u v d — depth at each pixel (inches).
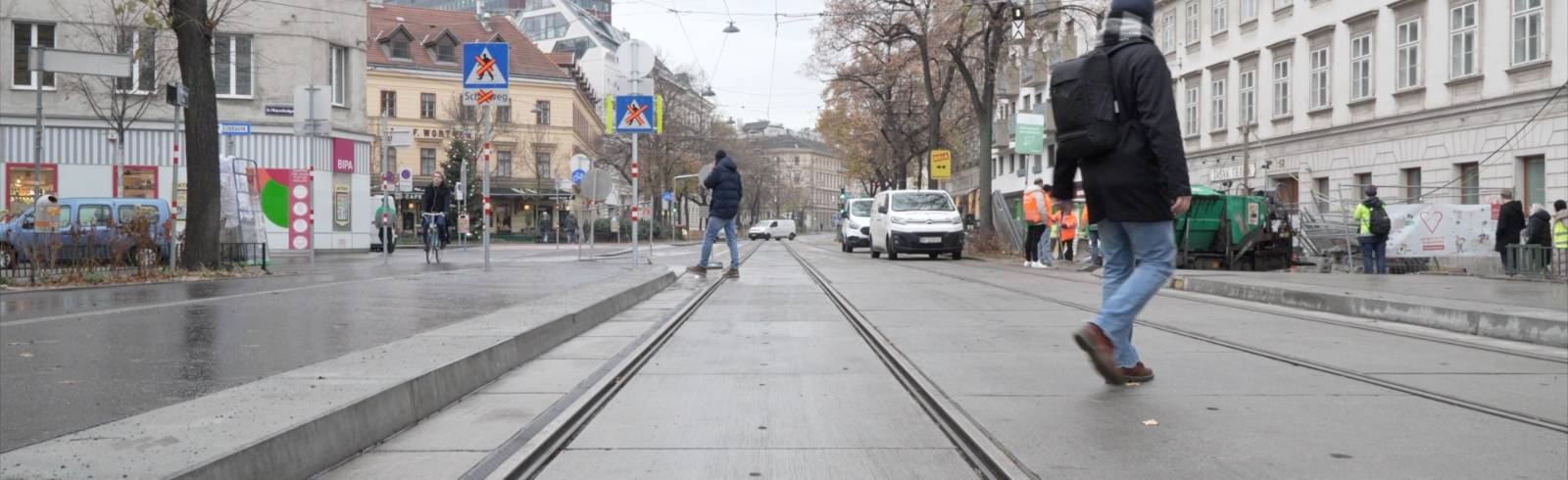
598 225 2231.8
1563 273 526.3
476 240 2222.0
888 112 1761.8
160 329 275.4
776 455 164.1
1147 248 207.6
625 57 661.3
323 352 231.6
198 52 577.9
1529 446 165.8
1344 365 251.9
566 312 315.6
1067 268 783.7
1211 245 855.1
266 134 1217.4
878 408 203.6
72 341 248.5
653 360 267.4
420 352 220.8
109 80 1037.2
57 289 442.6
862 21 1278.3
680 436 177.3
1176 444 166.9
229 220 627.2
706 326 351.6
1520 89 866.1
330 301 375.2
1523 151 864.3
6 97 1124.5
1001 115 2412.6
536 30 3878.0
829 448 169.0
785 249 1523.1
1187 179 193.6
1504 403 203.5
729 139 2918.3
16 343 244.2
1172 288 571.5
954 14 1171.9
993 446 164.7
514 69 2620.6
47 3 1120.2
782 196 5022.1
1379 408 196.7
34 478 112.3
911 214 1015.0
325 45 1259.8
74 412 158.4
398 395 175.8
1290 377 232.1
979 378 232.2
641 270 605.6
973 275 672.4
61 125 1145.4
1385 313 389.4
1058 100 209.6
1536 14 848.9
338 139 1274.6
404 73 2504.9
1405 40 1016.2
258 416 146.6
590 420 190.4
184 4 573.0
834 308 423.8
